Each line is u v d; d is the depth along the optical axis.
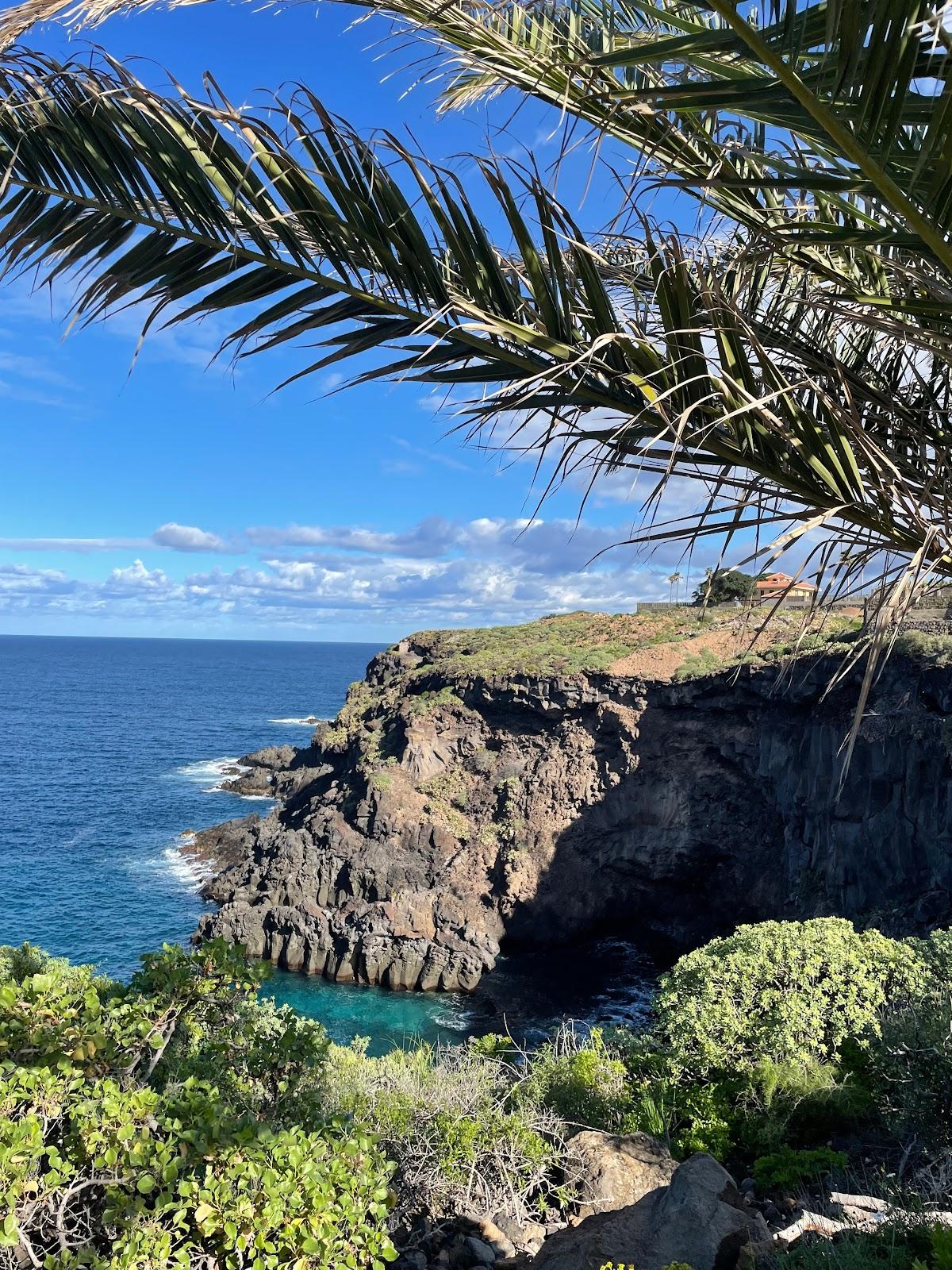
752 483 2.50
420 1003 40.62
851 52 1.75
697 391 2.46
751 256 2.47
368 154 2.48
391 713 56.59
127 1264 3.74
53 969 10.45
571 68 2.23
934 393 2.94
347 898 44.47
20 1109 4.35
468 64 2.46
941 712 34.06
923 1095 9.84
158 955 6.12
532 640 60.41
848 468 2.44
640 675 47.19
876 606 2.48
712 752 45.59
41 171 2.68
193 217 2.64
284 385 2.68
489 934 45.81
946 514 2.45
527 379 2.29
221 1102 5.18
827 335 2.83
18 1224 3.82
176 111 2.51
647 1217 6.29
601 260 2.83
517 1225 7.80
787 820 41.56
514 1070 12.24
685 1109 12.29
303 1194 4.30
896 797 35.00
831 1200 7.18
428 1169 8.30
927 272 2.61
